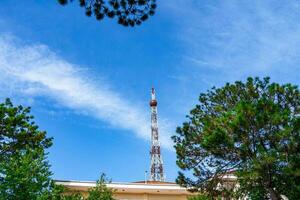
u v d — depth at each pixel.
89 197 36.03
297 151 22.42
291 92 24.95
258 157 21.45
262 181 23.47
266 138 22.80
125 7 12.29
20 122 34.09
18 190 28.70
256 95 25.66
